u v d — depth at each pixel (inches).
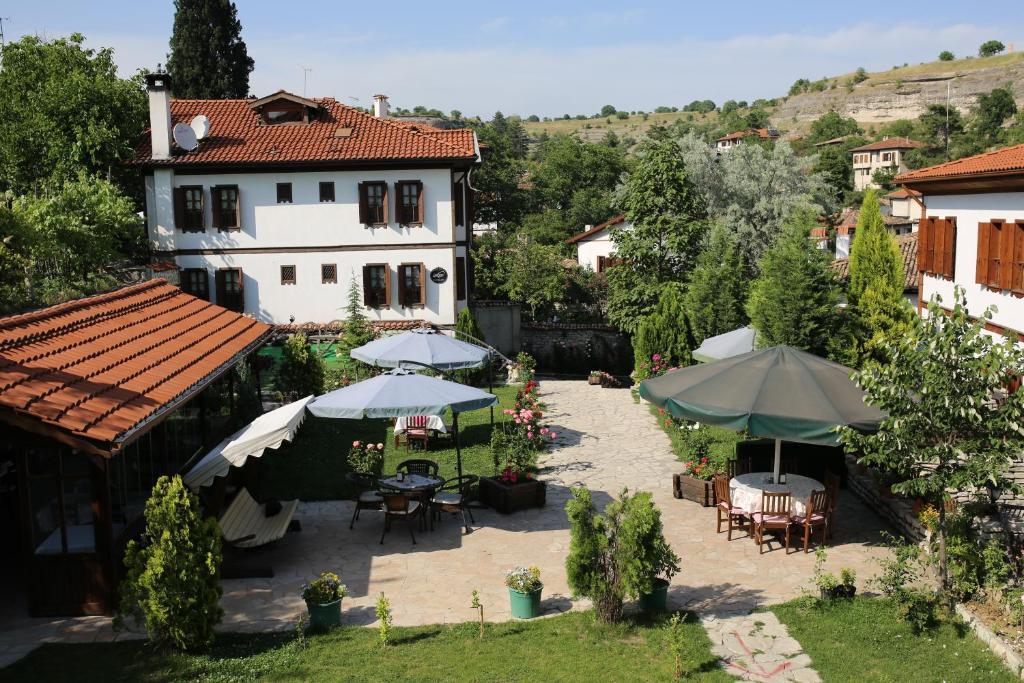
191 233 1278.3
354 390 601.6
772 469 651.5
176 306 755.4
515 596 447.8
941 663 390.9
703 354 864.3
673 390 577.0
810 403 526.9
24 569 479.2
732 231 1736.0
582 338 1626.5
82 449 398.6
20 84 1201.4
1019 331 717.3
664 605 453.4
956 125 5821.9
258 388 856.9
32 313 536.1
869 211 812.0
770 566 518.9
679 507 628.7
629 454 783.7
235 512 534.3
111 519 439.5
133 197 1327.5
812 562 524.7
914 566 501.7
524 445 683.4
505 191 2822.3
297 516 614.9
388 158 1258.6
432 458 760.3
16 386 416.5
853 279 818.8
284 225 1289.4
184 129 1249.4
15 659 393.7
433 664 393.1
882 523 592.7
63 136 1176.2
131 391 477.7
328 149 1282.0
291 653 403.5
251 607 462.9
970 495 540.4
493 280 1803.6
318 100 1425.9
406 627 436.8
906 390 417.7
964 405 401.1
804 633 425.4
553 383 1222.9
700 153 1886.1
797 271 788.6
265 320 1305.4
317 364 898.1
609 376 1240.8
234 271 1290.6
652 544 427.5
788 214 1729.8
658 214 1528.1
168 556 396.5
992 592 437.1
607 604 434.3
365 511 627.8
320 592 431.5
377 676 380.2
